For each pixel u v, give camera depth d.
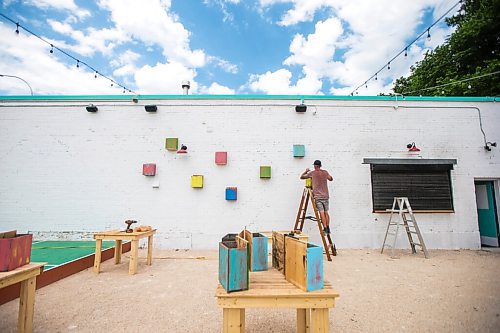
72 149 7.43
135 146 7.44
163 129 7.50
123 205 7.23
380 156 7.44
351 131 7.51
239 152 7.39
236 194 7.18
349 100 7.61
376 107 7.61
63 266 4.65
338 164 7.38
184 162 7.37
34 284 2.70
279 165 7.35
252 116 7.53
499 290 4.01
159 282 4.43
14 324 2.92
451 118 7.60
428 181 7.39
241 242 2.31
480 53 13.30
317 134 7.48
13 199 7.25
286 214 7.18
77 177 7.33
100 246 4.98
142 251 6.87
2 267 2.41
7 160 7.37
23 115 7.52
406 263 5.62
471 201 7.30
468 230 7.17
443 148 7.50
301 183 7.29
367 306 3.43
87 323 2.98
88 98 7.59
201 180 7.18
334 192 7.27
